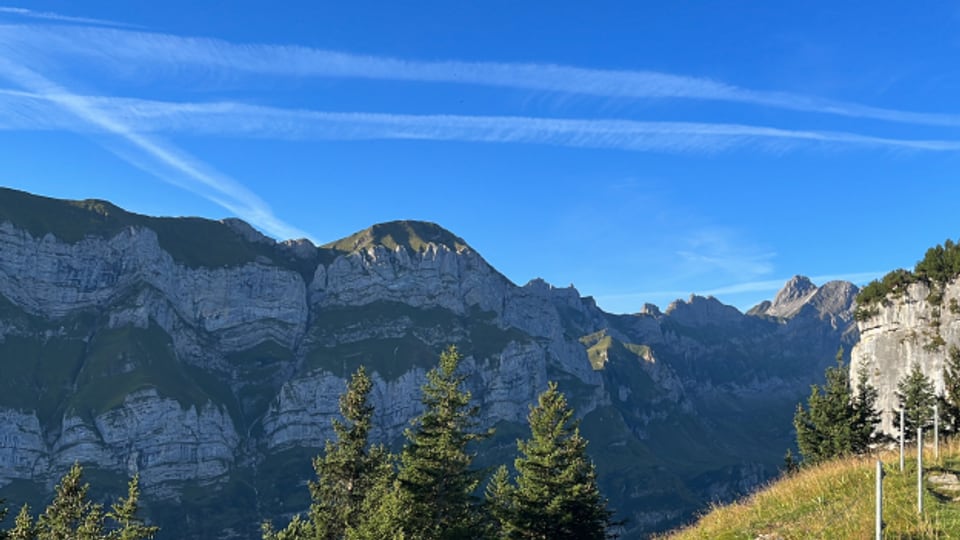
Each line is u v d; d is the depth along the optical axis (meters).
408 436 38.72
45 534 36.38
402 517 35.06
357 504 41.84
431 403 38.91
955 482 22.45
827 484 25.25
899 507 19.88
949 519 18.23
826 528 19.67
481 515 39.81
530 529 40.06
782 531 20.70
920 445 19.47
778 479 31.19
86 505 37.97
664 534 28.94
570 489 40.16
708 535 23.09
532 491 40.91
